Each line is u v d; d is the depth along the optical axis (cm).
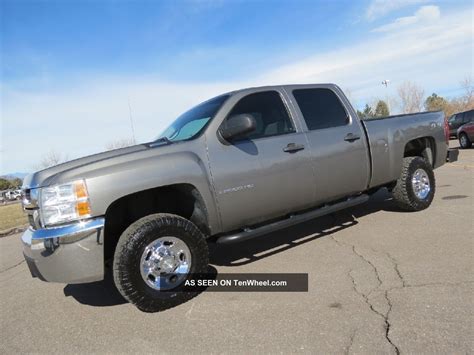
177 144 378
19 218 1356
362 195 524
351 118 502
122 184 338
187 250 368
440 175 980
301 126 454
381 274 377
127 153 361
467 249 414
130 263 336
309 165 445
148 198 399
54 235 323
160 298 350
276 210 428
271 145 421
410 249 435
